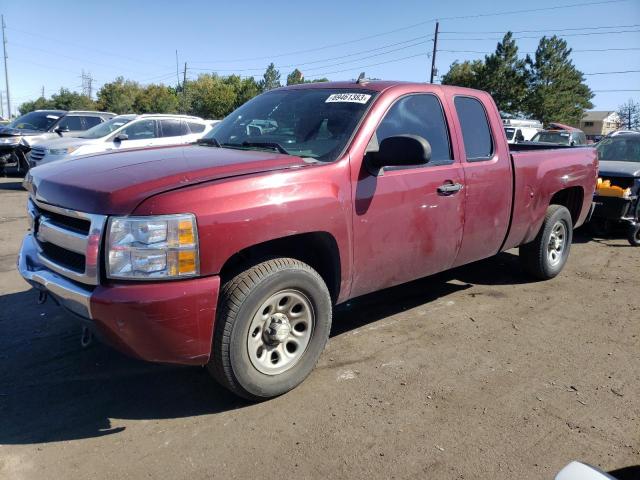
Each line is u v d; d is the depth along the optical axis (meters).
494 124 4.82
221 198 2.92
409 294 5.44
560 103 55.03
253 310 3.11
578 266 6.81
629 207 8.09
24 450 2.84
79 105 75.25
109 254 2.76
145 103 82.19
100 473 2.68
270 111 4.29
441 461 2.83
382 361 3.93
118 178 3.04
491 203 4.67
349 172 3.53
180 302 2.79
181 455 2.83
